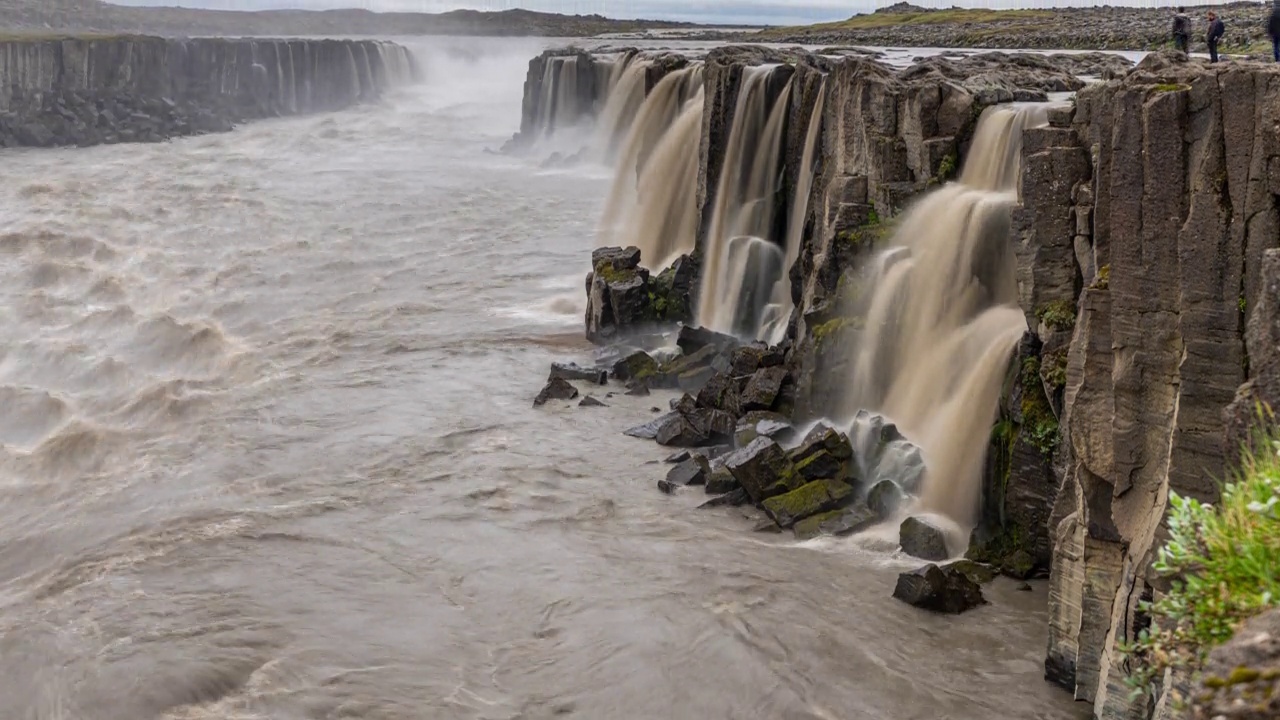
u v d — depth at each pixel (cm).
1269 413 1047
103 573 2359
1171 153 1568
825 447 2623
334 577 2317
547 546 2427
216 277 4762
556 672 1991
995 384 2398
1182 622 909
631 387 3403
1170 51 1800
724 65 4100
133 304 4438
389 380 3522
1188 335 1527
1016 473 2241
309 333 4053
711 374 3409
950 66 3425
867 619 2109
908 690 1900
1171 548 912
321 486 2764
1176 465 1527
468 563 2361
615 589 2244
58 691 1977
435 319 4181
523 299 4428
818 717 1845
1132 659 1595
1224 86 1506
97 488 2842
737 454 2633
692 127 4625
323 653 2048
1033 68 3738
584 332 3997
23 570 2455
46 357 3856
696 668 1984
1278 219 1472
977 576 2223
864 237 2927
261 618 2166
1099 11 10056
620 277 3900
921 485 2503
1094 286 1717
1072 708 1808
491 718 1869
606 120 7538
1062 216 2127
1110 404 1692
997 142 2791
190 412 3331
